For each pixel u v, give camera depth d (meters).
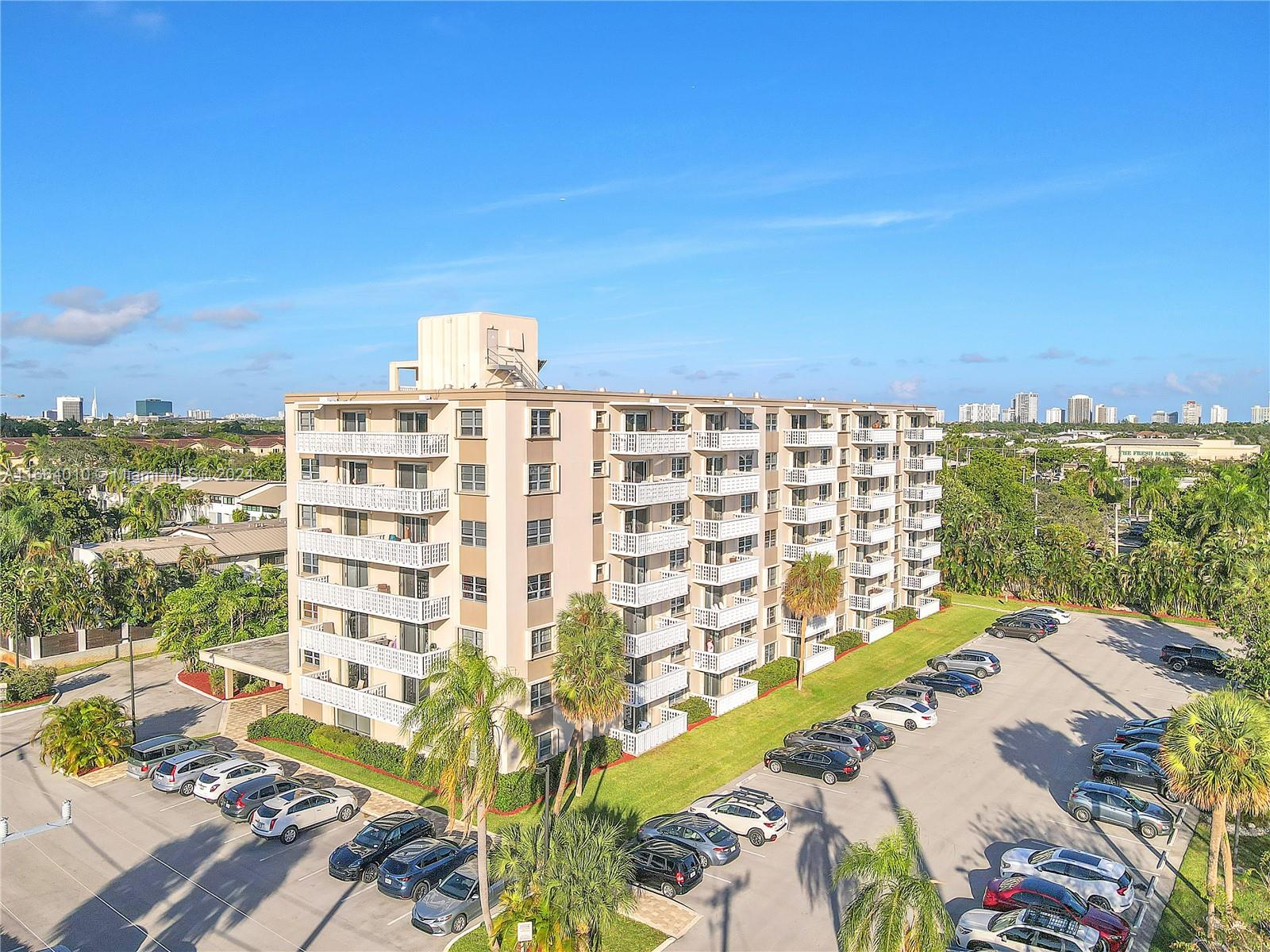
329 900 30.08
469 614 38.78
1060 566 79.06
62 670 59.25
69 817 27.94
